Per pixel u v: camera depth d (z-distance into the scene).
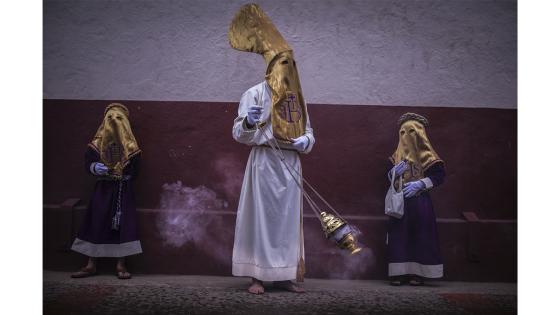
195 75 7.46
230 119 7.43
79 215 7.23
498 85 7.44
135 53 7.47
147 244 7.25
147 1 7.49
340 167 7.40
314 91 7.45
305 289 6.48
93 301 5.80
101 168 6.88
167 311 5.49
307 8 7.46
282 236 6.19
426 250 6.80
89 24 7.49
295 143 6.24
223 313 5.44
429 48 7.46
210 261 7.24
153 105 7.44
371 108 7.43
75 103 7.43
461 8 7.44
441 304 5.97
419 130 7.03
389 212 6.82
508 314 5.74
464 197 7.41
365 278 7.23
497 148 7.41
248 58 7.45
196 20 7.48
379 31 7.46
